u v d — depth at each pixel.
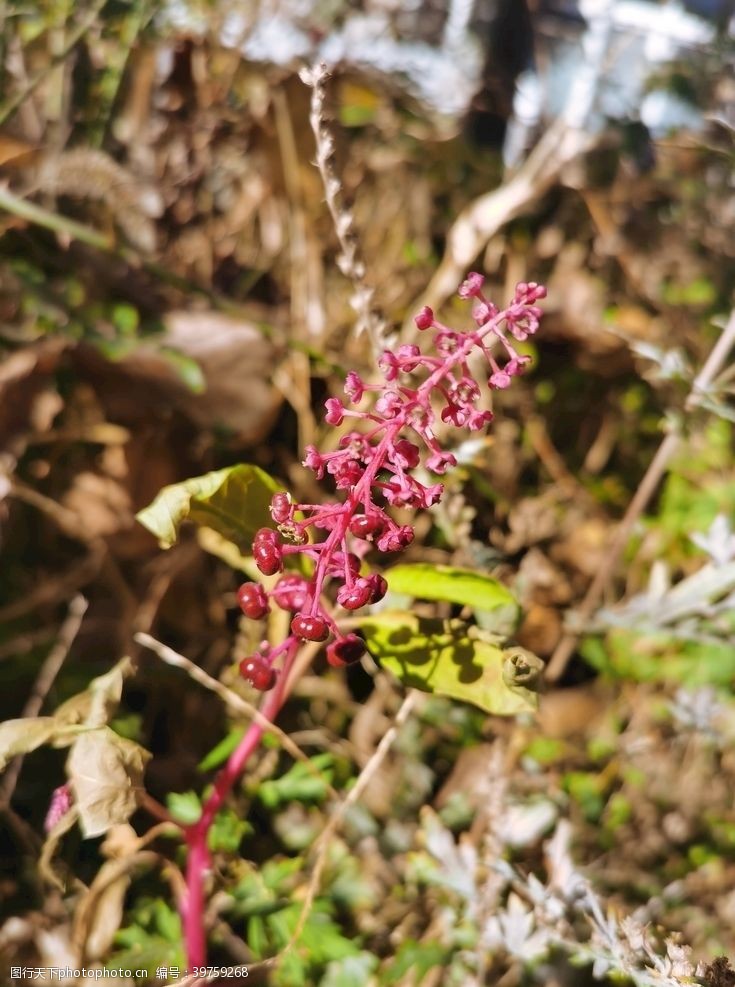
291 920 0.23
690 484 0.36
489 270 0.38
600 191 0.40
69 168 0.31
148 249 0.33
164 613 0.31
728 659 0.32
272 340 0.32
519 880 0.22
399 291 0.37
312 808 0.26
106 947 0.22
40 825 0.26
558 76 0.44
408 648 0.21
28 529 0.31
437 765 0.29
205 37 0.35
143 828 0.26
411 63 0.42
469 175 0.41
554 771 0.30
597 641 0.32
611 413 0.37
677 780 0.30
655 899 0.26
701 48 0.41
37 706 0.27
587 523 0.35
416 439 0.26
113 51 0.34
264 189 0.36
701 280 0.41
